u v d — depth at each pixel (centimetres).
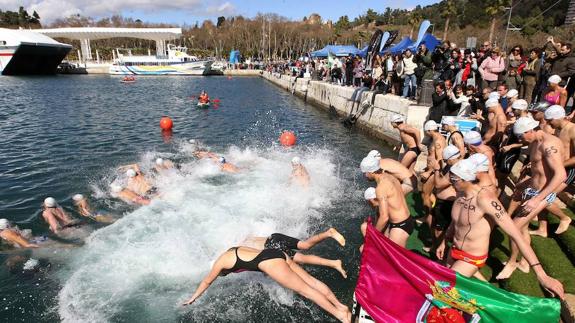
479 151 552
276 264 469
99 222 768
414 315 419
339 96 2255
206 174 1055
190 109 2464
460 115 1055
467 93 1048
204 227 738
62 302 536
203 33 10681
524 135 473
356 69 2180
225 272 500
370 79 1934
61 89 3647
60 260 633
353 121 1939
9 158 1224
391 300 431
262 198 885
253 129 1841
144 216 786
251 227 739
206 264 620
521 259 494
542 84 1013
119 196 895
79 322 500
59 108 2370
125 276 591
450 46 1352
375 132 1681
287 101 3123
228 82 5178
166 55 6944
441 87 1034
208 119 2100
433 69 1361
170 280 581
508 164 638
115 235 710
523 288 450
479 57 1259
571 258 479
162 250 658
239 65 7569
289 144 1483
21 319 505
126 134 1638
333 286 571
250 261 477
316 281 488
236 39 9538
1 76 5244
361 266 455
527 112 651
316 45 9369
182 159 1237
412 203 820
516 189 526
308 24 10612
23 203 859
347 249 674
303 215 805
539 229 547
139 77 5747
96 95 3170
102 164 1173
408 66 1503
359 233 732
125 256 641
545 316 364
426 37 2069
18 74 5625
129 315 512
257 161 1219
